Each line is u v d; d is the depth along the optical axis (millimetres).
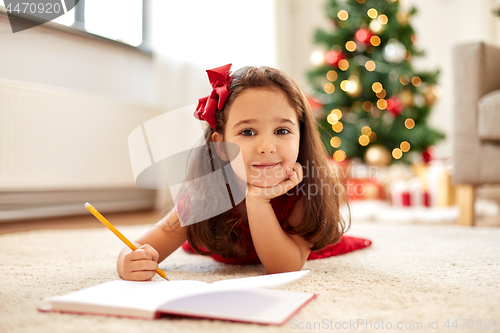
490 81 1642
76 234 1428
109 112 2145
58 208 2084
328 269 844
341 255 1038
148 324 490
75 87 2172
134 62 2482
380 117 2730
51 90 1906
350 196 2492
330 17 2859
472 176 1622
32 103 1839
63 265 907
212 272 845
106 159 2131
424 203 2262
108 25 2354
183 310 509
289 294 594
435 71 2709
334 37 2766
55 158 1917
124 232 1484
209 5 2594
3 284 715
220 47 2646
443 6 3332
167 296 549
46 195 2053
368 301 583
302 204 845
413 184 2385
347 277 756
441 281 715
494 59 1656
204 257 1056
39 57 2014
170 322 498
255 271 858
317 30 2879
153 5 2389
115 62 2379
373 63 2691
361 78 2674
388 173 2660
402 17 2738
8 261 944
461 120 1650
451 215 1937
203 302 543
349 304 570
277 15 3129
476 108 1611
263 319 491
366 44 2717
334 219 873
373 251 1084
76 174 2002
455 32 3287
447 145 3307
